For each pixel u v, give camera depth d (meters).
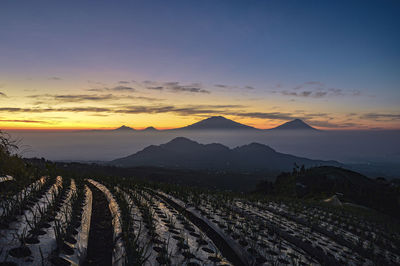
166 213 7.66
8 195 5.30
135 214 6.82
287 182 30.28
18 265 3.07
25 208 5.19
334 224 10.63
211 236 6.52
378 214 16.44
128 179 15.80
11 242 3.55
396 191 21.73
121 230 5.39
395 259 6.81
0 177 6.43
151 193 11.76
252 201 13.92
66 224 4.84
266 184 32.56
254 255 5.28
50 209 5.20
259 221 8.77
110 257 4.46
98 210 7.63
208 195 13.70
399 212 17.94
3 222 4.10
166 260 4.13
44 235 4.11
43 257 3.44
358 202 20.58
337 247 7.18
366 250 7.12
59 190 7.70
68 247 4.04
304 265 5.16
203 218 8.04
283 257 5.40
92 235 5.46
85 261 4.20
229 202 12.37
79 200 7.08
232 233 6.62
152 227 5.64
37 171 10.56
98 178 15.49
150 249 4.54
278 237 7.03
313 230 9.08
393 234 9.75
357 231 9.98
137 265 3.68
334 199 18.53
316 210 13.71
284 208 12.92
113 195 9.78
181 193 12.20
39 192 7.05
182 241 5.07
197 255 4.65
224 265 4.48
